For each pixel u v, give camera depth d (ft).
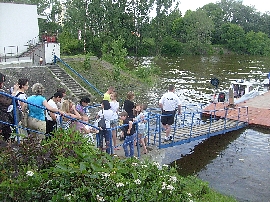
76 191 15.58
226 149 51.67
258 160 47.60
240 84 87.66
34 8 102.89
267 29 343.67
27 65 87.45
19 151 16.88
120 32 213.66
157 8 239.30
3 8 96.73
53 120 24.03
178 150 51.03
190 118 68.39
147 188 19.52
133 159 23.43
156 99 90.43
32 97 22.41
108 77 100.22
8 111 21.35
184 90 107.04
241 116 67.21
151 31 240.94
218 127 57.31
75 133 22.56
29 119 22.39
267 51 282.36
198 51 271.28
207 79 132.36
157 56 227.40
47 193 15.21
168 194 19.31
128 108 32.32
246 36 292.40
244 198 36.60
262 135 58.49
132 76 111.24
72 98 78.84
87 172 16.62
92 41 198.49
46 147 18.62
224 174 42.93
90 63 103.65
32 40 103.65
